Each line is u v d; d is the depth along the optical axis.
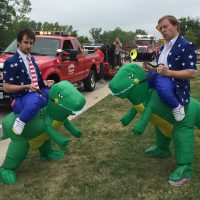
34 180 2.63
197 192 2.44
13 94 2.55
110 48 8.95
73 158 3.06
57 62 5.43
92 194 2.42
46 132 2.53
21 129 2.42
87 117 4.53
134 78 2.53
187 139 2.55
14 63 2.44
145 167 2.86
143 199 2.36
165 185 2.55
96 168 2.84
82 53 6.55
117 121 4.33
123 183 2.58
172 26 2.44
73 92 2.48
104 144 3.43
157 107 2.53
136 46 20.31
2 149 3.35
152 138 3.59
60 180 2.63
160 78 2.44
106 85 8.09
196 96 6.11
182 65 2.43
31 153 3.13
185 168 2.57
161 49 2.57
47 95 2.52
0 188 2.52
